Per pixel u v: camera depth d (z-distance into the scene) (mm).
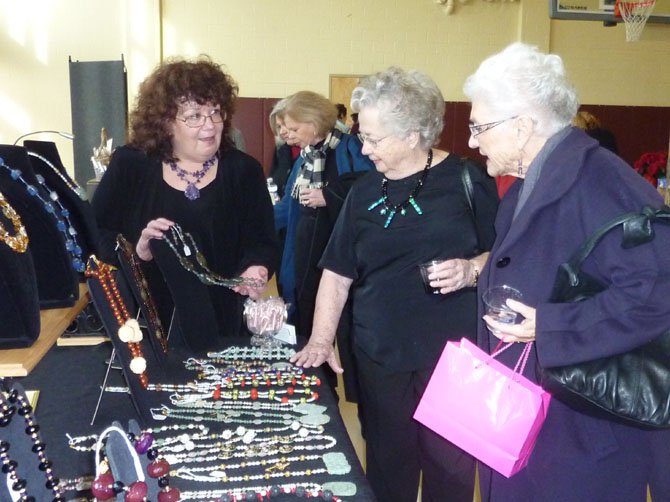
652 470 1575
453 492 2076
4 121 7527
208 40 7656
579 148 1458
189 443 1507
